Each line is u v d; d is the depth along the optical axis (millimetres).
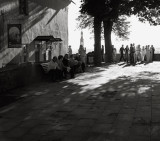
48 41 29734
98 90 14172
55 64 17516
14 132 8023
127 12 25922
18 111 10336
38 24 28188
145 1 25469
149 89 14203
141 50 32688
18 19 24625
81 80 17734
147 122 8711
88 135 7676
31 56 26875
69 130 8117
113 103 11320
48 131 8070
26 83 15891
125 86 15211
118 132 7855
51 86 15539
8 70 14203
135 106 10750
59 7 34094
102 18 26344
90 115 9648
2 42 22453
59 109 10539
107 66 27188
